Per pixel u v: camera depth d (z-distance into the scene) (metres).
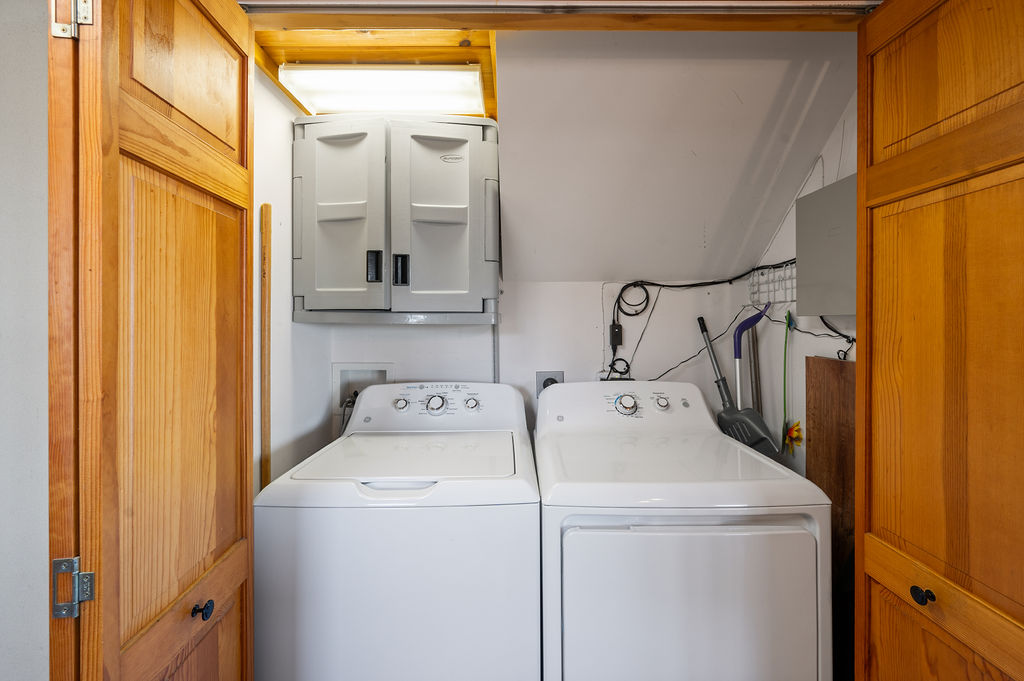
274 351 1.58
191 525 0.90
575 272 2.13
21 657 0.70
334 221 1.72
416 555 1.19
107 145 0.65
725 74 1.49
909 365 0.95
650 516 1.20
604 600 1.18
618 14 1.13
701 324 2.11
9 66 0.70
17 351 0.70
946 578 0.86
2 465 0.70
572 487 1.21
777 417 1.93
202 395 0.94
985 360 0.79
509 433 1.77
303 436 1.82
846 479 1.52
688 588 1.18
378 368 2.16
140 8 0.74
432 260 1.76
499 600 1.20
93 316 0.65
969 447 0.82
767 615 1.18
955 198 0.85
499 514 1.20
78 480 0.65
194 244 0.91
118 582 0.68
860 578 1.09
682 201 1.85
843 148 1.59
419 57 1.57
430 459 1.44
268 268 1.49
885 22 1.02
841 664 1.52
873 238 1.06
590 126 1.62
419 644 1.19
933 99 0.90
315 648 1.19
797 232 1.61
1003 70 0.76
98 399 0.65
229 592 1.03
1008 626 0.74
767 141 1.66
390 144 1.71
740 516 1.21
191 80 0.89
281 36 1.43
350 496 1.20
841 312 1.41
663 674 1.18
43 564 0.70
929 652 0.91
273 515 1.20
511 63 1.46
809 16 1.12
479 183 1.76
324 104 1.78
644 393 1.87
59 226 0.64
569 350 2.17
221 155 0.98
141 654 0.74
